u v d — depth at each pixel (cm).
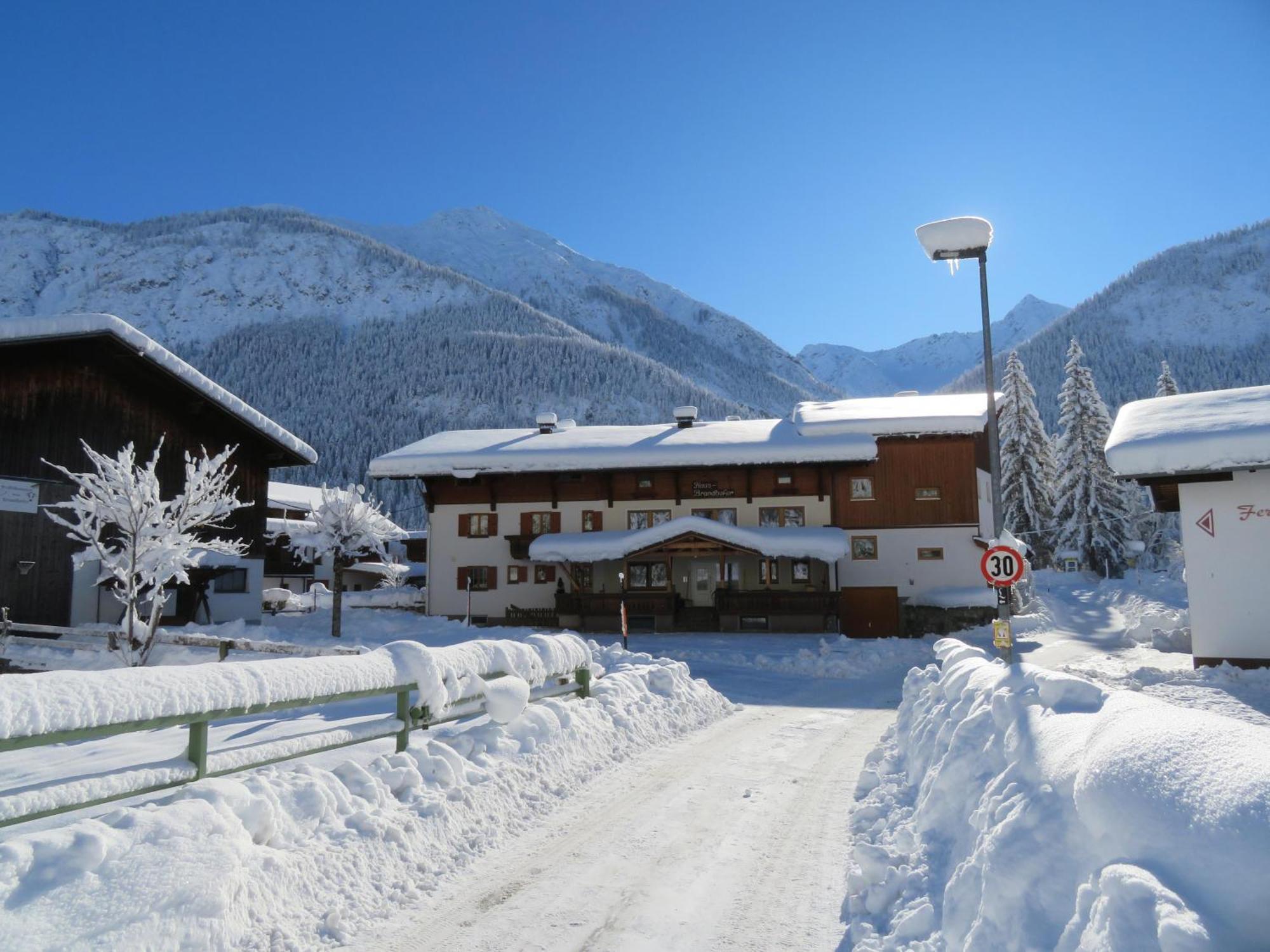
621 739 1074
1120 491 5872
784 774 963
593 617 3659
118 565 1670
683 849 686
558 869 639
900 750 965
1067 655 2488
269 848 534
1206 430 1719
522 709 906
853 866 584
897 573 3741
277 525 5278
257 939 473
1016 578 1191
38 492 2358
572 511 3953
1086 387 5769
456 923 536
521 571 3938
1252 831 263
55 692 436
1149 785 305
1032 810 379
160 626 2538
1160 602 3809
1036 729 468
